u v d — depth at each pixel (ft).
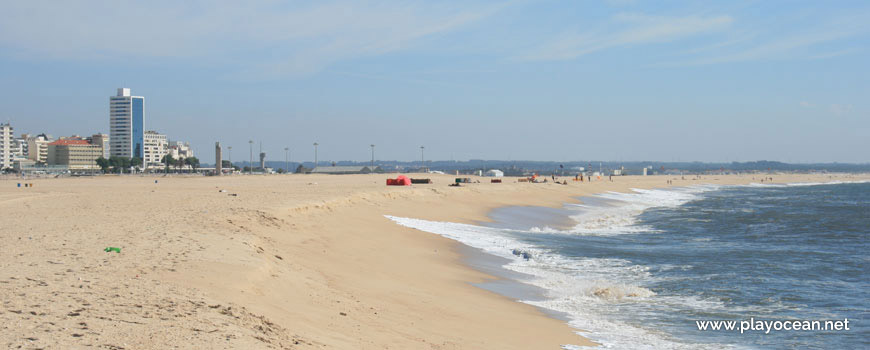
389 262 81.15
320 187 233.76
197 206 120.16
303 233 94.07
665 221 170.09
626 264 92.22
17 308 37.65
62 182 299.38
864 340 57.16
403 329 48.60
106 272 51.19
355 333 44.68
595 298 69.67
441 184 293.84
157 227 83.71
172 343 33.47
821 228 154.40
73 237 72.95
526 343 50.06
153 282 48.34
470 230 126.52
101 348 31.32
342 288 61.00
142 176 456.04
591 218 176.86
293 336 39.83
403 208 153.38
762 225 160.97
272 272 59.26
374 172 655.76
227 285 50.39
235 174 539.29
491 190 249.96
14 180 333.62
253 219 96.68
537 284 75.51
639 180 583.17
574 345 51.19
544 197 254.06
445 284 70.90
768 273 87.97
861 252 110.42
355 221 116.98
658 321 61.31
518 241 113.29
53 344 31.19
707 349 52.95
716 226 157.17
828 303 71.36
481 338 49.62
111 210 112.37
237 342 35.29
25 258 57.06
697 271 88.17
